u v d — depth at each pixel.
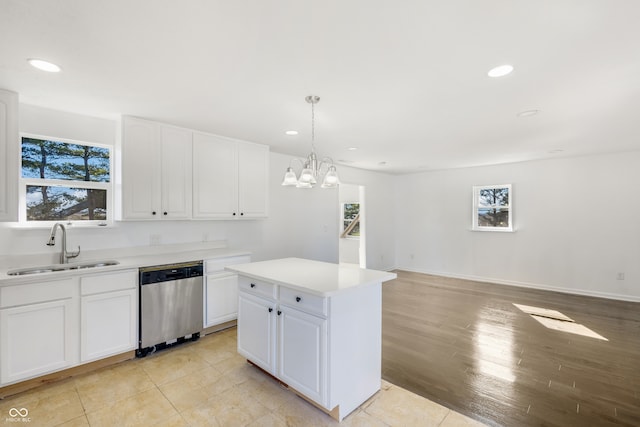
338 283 2.04
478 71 2.00
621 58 1.83
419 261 6.79
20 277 2.18
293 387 2.13
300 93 2.36
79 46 1.70
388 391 2.30
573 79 2.10
